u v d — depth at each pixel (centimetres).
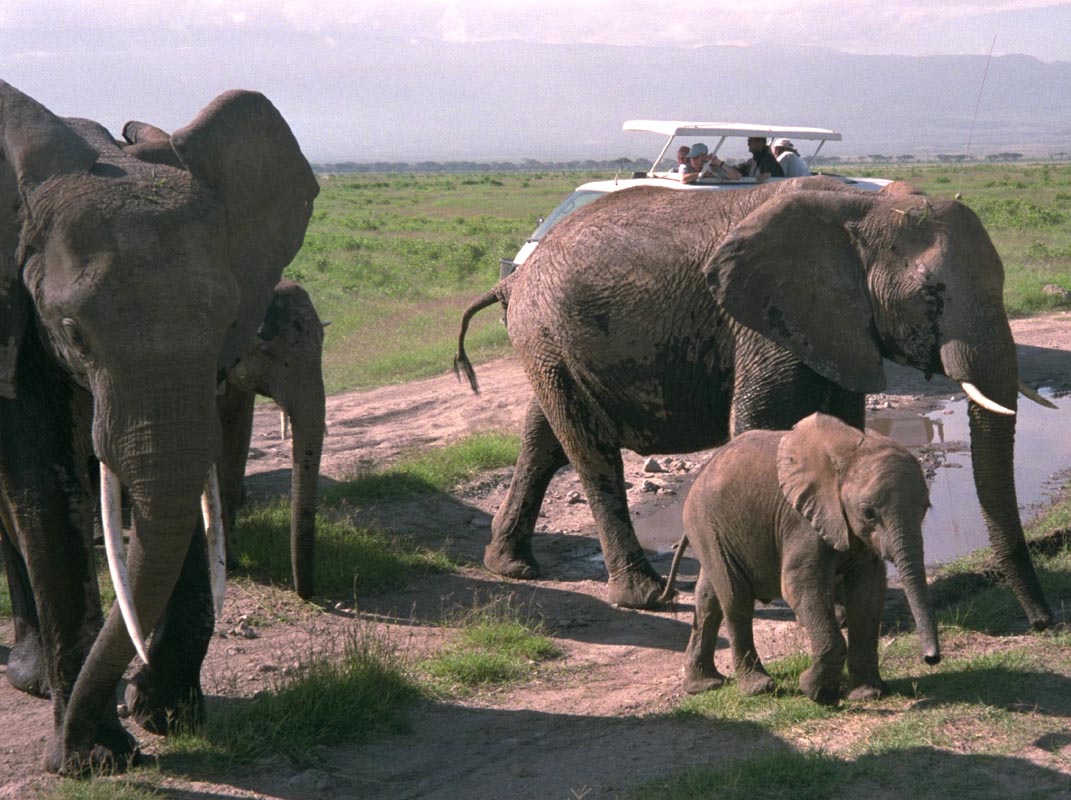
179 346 408
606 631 720
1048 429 1198
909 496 486
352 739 549
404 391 1494
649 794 451
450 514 978
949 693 528
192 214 431
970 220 643
